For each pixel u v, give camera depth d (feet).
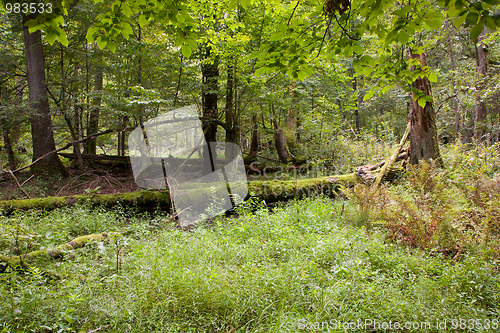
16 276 7.20
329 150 30.42
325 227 13.37
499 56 37.04
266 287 7.75
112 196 18.75
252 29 28.96
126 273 8.04
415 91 9.05
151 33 28.14
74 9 25.57
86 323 6.10
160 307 6.76
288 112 35.96
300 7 20.16
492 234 10.19
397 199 13.89
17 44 31.09
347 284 7.46
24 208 17.44
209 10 22.70
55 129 31.71
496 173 16.70
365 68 9.07
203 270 8.46
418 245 11.05
